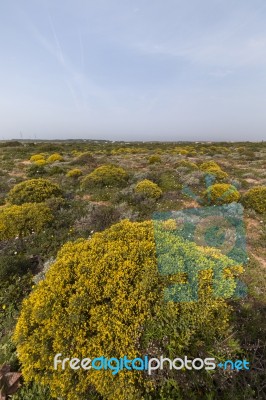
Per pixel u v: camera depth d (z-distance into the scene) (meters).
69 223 6.19
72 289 2.58
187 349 2.23
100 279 2.59
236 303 3.11
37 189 8.25
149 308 2.38
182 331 2.29
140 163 17.45
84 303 2.42
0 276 3.91
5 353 2.73
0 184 10.63
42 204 6.52
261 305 3.21
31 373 2.30
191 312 2.40
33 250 4.90
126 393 2.07
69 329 2.30
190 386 2.15
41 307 2.46
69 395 2.16
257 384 2.19
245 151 25.03
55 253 4.85
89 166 15.50
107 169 11.05
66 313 2.42
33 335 2.38
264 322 2.82
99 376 2.13
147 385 2.11
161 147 37.78
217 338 2.40
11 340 2.86
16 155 24.27
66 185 10.60
